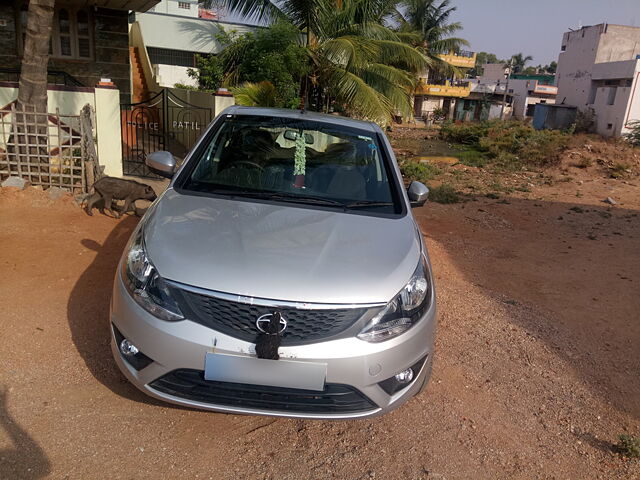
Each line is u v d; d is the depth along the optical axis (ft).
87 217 19.81
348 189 11.73
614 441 10.21
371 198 11.62
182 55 64.34
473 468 9.07
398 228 10.55
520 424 10.46
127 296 8.57
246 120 13.32
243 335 7.99
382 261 9.11
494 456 9.44
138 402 9.73
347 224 10.23
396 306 8.55
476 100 158.20
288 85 44.96
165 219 9.65
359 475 8.61
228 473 8.37
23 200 20.12
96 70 38.81
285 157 12.37
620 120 85.46
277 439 9.25
